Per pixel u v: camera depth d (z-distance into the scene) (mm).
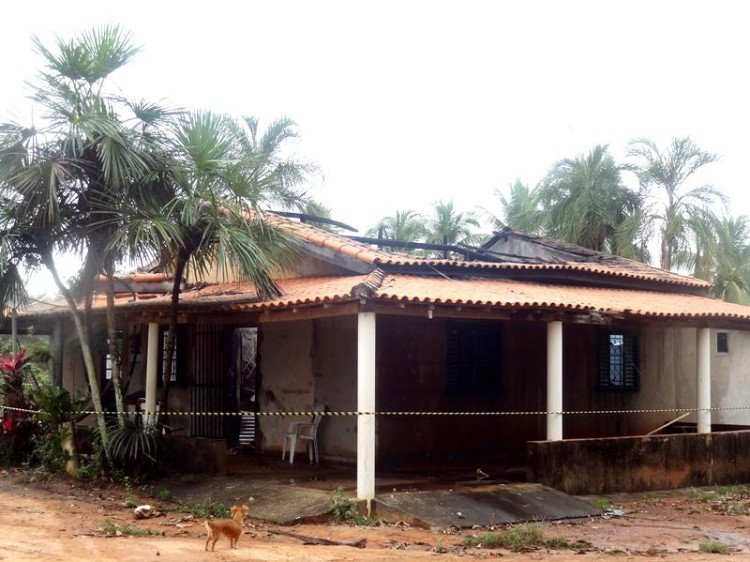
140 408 15203
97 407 12258
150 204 11562
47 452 12922
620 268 18047
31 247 11836
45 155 11406
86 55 11312
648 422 17344
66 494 11367
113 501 10977
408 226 38750
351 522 10000
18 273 11930
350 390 13625
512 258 16656
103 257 11617
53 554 7570
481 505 10672
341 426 13703
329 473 12828
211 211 11516
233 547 8203
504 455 15500
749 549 9070
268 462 14102
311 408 14141
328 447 13875
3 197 11445
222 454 12242
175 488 11781
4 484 12109
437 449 14641
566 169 32688
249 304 11961
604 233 32281
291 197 22266
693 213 31016
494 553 8453
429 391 14648
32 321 16547
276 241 12180
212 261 12344
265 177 12109
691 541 9523
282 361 14781
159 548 7992
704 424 14609
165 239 10906
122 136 11258
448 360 14984
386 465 13945
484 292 12406
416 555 8180
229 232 11258
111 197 11539
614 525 10477
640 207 31656
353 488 11312
